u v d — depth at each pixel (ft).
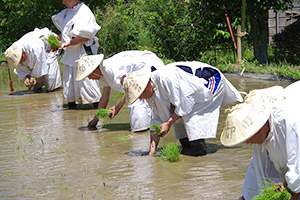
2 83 41.52
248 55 48.14
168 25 47.93
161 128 15.94
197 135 16.21
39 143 19.10
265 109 9.61
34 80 34.78
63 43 25.61
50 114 25.88
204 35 46.96
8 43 68.03
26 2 60.90
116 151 17.42
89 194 12.71
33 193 12.99
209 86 16.31
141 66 19.79
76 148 18.07
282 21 50.42
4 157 17.04
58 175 14.61
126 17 53.83
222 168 14.71
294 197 9.69
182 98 15.71
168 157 15.92
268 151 10.19
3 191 13.24
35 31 33.47
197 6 45.85
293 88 10.41
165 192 12.62
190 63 16.75
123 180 13.83
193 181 13.50
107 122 23.11
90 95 27.02
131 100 15.19
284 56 45.14
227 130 9.82
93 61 18.99
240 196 12.09
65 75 27.14
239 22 45.60
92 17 25.94
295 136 9.32
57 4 59.57
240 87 31.81
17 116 25.49
